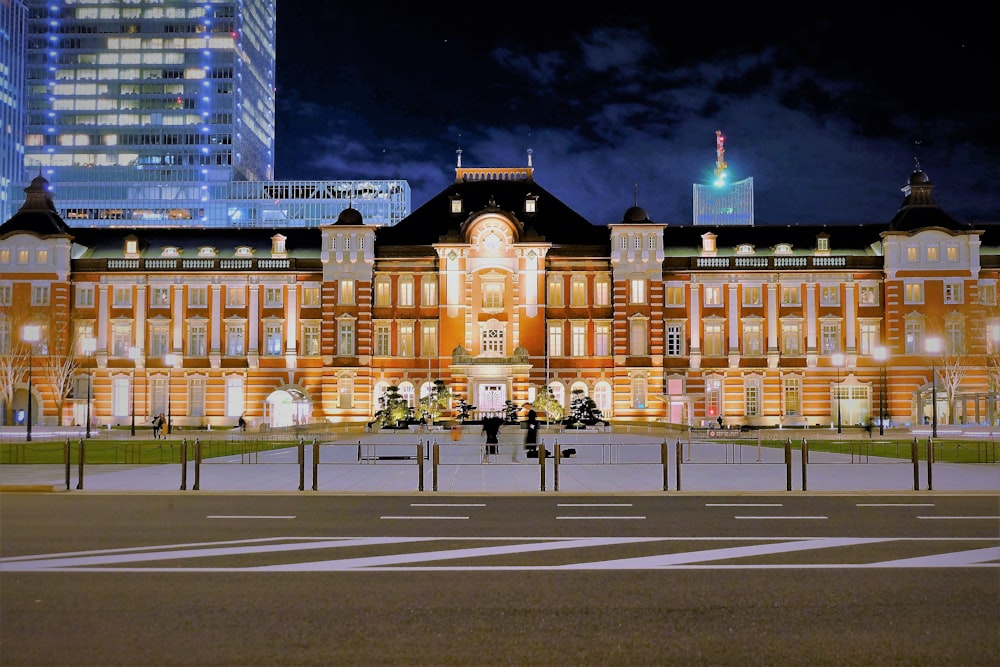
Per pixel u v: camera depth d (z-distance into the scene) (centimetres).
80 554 1770
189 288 8338
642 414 8100
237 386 8331
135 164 19012
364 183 19000
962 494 2816
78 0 19238
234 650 1152
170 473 3503
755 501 2647
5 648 1161
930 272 8050
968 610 1341
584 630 1239
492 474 3488
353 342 8194
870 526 2144
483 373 7838
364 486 3052
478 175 9156
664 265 8281
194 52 19238
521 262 8181
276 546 1864
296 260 8325
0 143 19200
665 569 1627
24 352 8050
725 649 1159
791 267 8206
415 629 1243
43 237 8175
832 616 1309
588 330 8238
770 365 8194
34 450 4950
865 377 8181
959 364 7925
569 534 2025
